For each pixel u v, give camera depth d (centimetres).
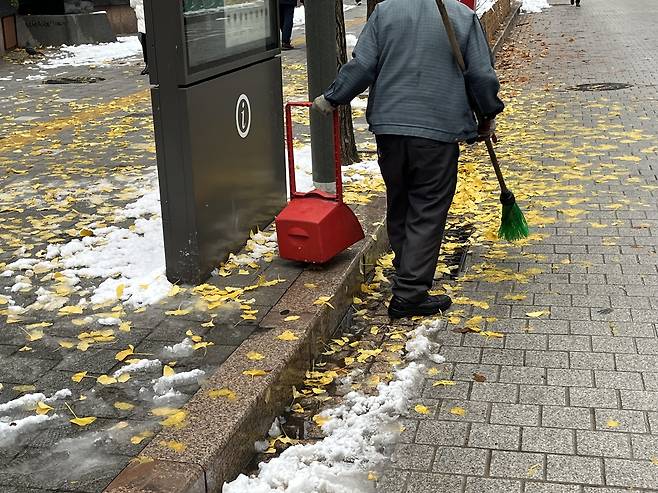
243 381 382
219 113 518
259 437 373
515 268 572
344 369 445
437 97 468
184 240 498
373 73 476
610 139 914
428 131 469
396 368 443
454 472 350
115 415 363
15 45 1814
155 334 440
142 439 341
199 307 469
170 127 483
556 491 334
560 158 842
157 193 695
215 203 518
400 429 383
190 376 393
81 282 514
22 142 933
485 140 525
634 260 574
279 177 617
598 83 1281
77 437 346
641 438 368
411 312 502
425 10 468
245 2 544
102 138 940
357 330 495
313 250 510
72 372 404
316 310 460
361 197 656
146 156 846
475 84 468
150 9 468
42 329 449
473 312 507
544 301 518
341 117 749
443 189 486
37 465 327
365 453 364
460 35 462
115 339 436
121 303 480
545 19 2461
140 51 1795
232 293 483
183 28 471
